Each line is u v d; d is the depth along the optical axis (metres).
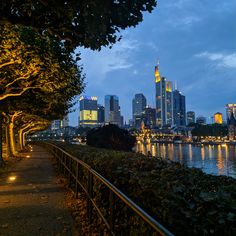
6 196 12.20
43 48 16.30
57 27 7.57
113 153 10.32
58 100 26.61
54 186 14.84
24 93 25.72
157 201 4.45
